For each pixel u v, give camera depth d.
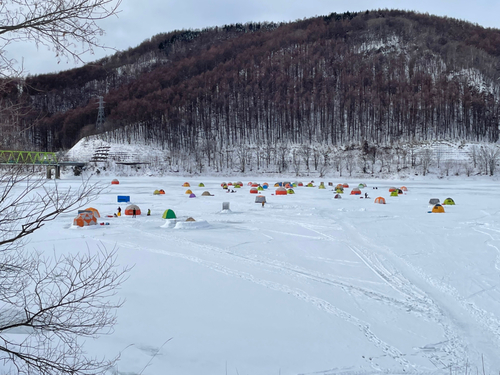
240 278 12.56
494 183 76.00
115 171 101.69
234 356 7.35
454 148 105.50
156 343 7.77
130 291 10.84
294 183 68.69
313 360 7.27
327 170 100.19
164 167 106.69
